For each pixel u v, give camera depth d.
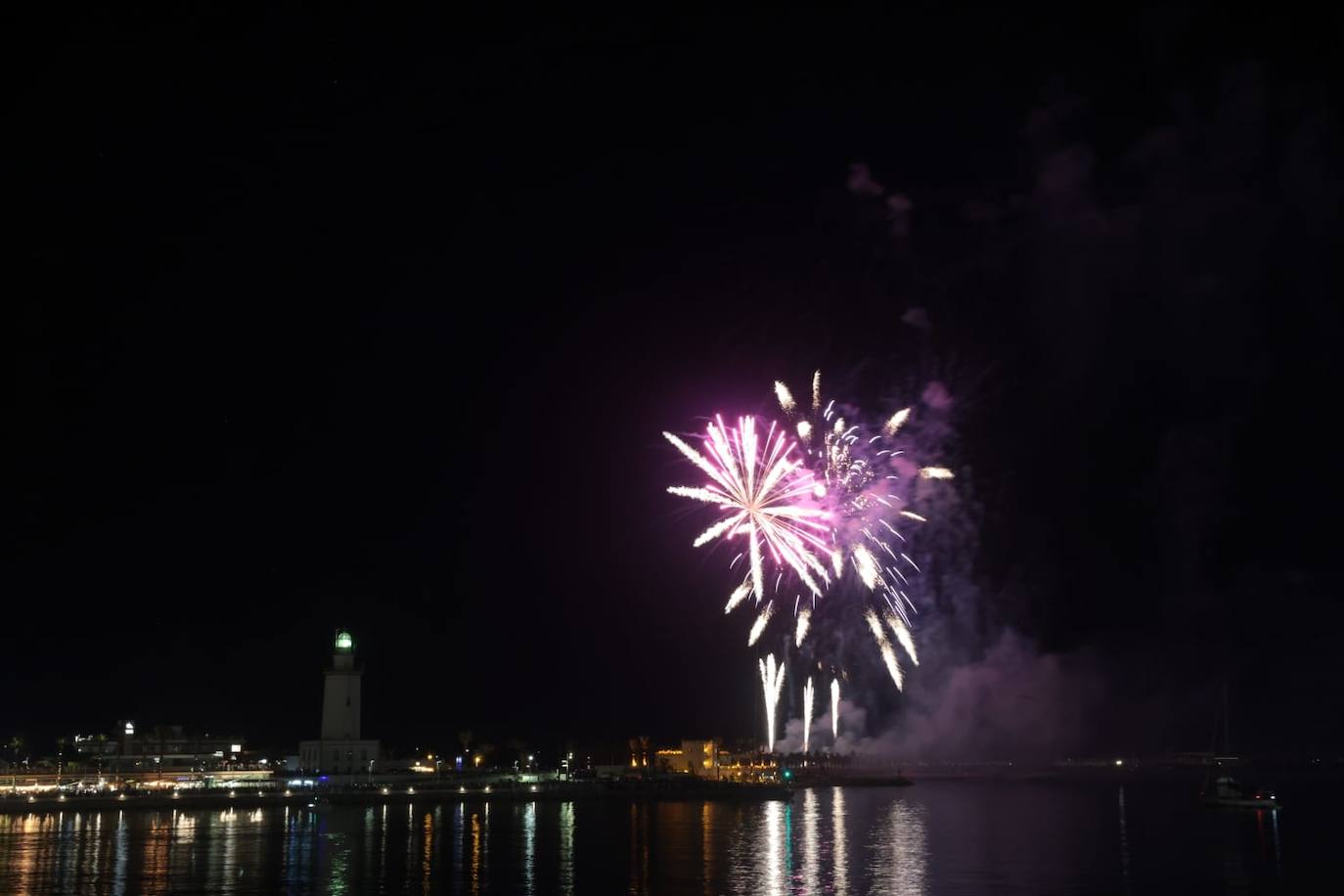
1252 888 81.19
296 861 92.75
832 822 133.12
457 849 101.62
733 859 94.62
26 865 90.12
